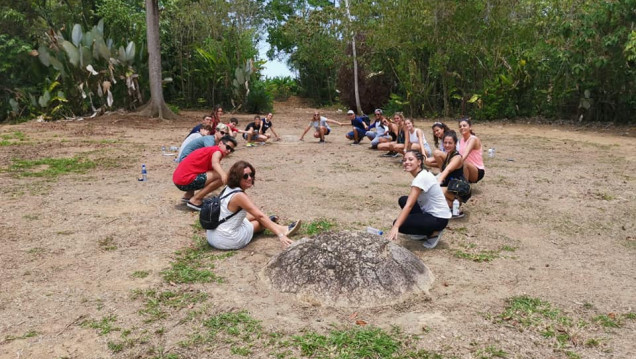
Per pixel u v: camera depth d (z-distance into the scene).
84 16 28.91
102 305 3.92
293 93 43.34
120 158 11.32
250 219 5.65
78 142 14.11
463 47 21.69
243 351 3.23
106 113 22.31
